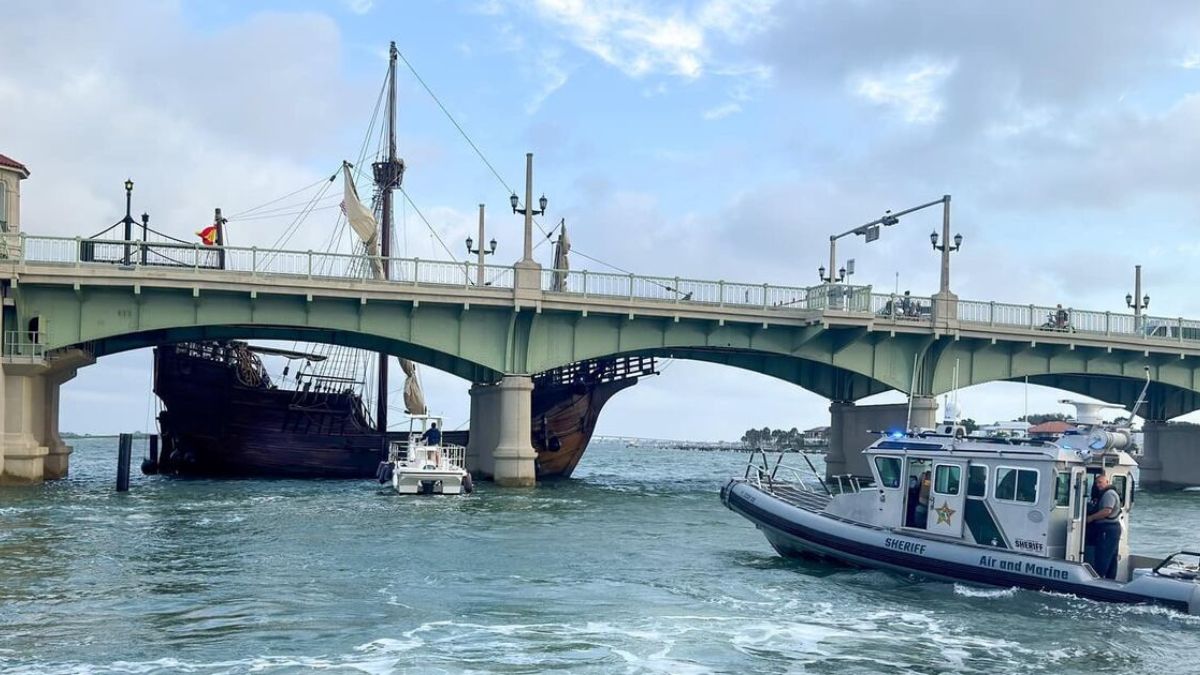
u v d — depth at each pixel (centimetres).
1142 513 4216
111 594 1825
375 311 4284
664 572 2158
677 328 4731
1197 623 1652
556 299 4434
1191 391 6191
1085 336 5388
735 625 1650
